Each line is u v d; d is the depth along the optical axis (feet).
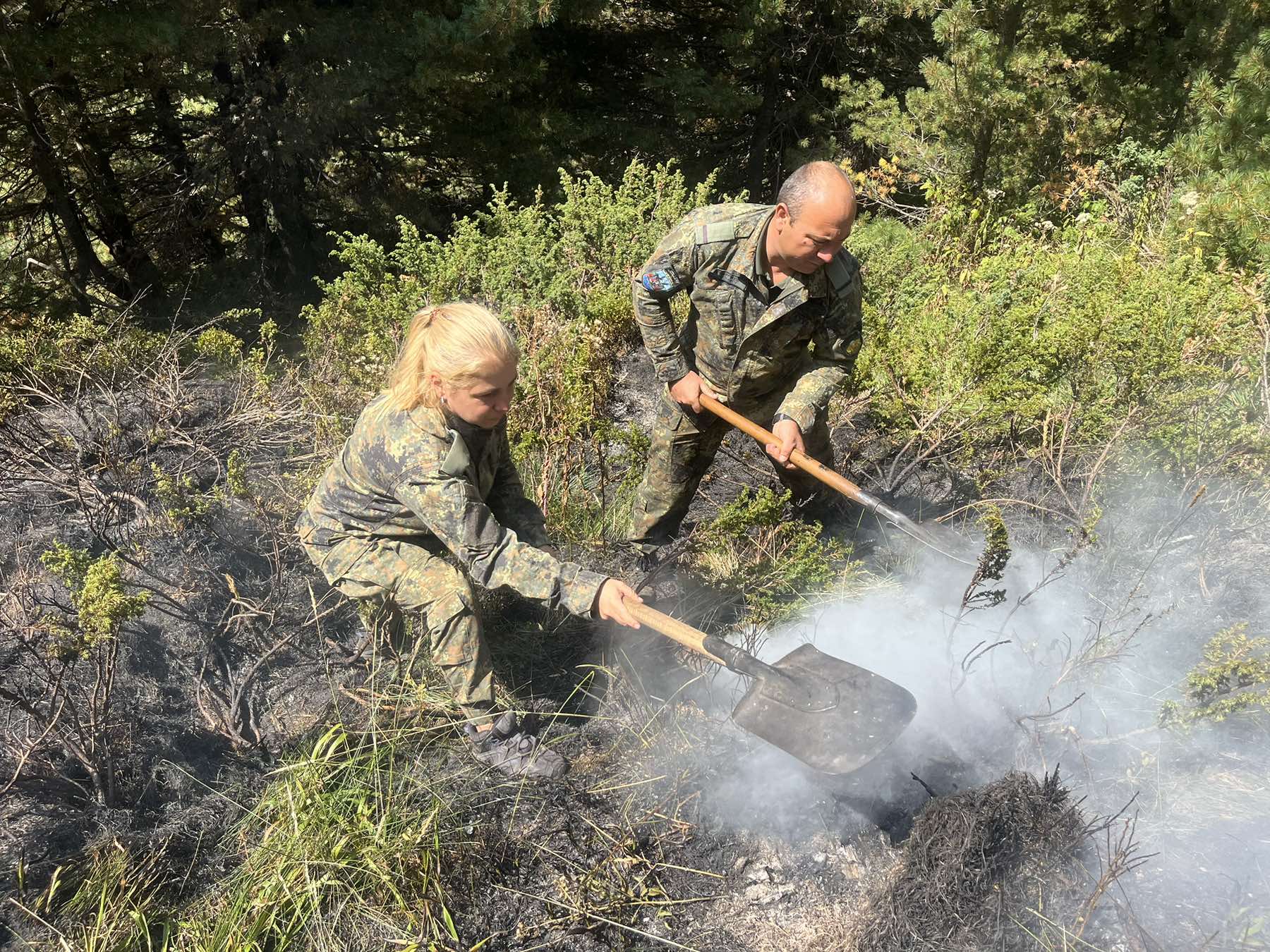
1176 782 9.68
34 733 10.16
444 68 31.50
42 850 9.14
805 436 12.37
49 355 17.10
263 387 15.56
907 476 14.99
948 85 30.32
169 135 37.35
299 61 32.35
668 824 9.54
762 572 12.67
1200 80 24.61
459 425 9.05
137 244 38.37
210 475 14.51
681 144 43.42
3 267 35.01
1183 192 23.15
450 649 9.48
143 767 10.14
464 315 8.45
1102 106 29.96
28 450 14.23
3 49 27.22
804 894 8.92
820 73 45.29
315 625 12.10
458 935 8.57
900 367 16.20
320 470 13.46
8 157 33.30
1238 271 20.03
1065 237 22.71
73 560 9.76
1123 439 14.30
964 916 8.17
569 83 41.14
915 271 21.50
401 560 9.51
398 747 10.21
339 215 38.45
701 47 44.24
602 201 21.84
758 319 10.84
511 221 22.20
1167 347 14.56
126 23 27.55
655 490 12.46
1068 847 8.55
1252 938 8.04
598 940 8.59
